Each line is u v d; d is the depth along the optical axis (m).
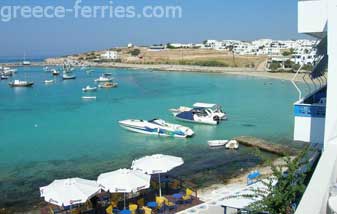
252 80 128.62
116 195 24.67
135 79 138.38
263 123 56.09
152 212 22.25
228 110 68.12
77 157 38.62
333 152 10.20
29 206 25.78
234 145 40.66
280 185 12.88
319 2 15.21
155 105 75.50
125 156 38.94
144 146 43.00
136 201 24.09
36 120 60.62
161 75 156.62
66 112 68.06
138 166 24.12
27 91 102.31
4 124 57.38
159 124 49.44
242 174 31.91
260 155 15.23
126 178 21.72
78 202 19.84
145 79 138.38
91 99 85.06
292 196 12.52
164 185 27.06
